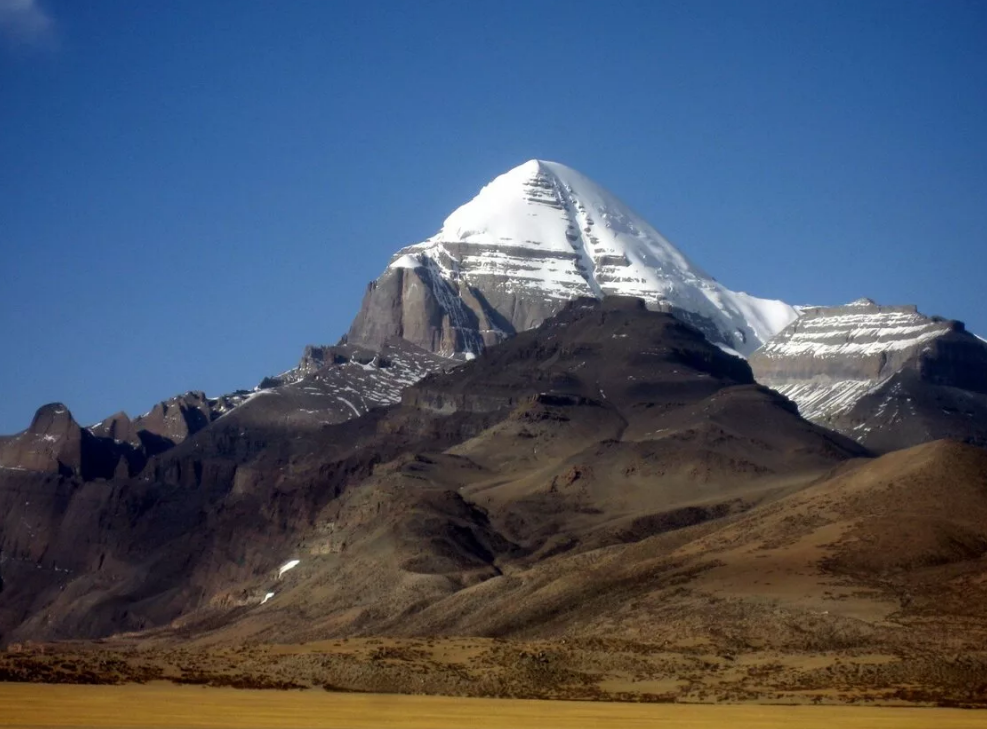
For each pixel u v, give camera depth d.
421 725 153.00
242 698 174.12
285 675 198.62
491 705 177.25
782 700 192.62
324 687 194.12
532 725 156.00
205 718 153.12
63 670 191.50
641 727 155.75
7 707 158.12
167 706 162.50
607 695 195.00
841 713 174.38
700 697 195.00
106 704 162.62
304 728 147.12
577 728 154.00
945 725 160.50
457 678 199.75
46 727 143.12
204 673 197.12
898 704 188.62
